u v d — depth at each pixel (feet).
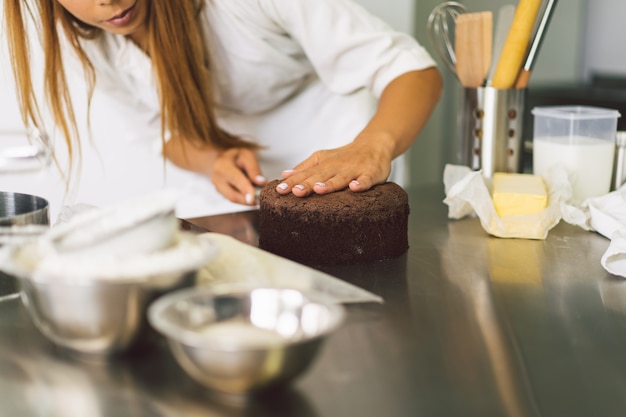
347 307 3.05
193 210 6.75
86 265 2.41
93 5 4.41
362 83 5.14
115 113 6.15
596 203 4.18
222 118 6.01
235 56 5.36
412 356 2.62
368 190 3.76
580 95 8.38
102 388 2.39
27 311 3.00
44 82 5.36
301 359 2.20
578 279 3.42
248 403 2.28
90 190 6.80
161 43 4.99
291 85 5.92
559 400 2.37
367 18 5.11
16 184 6.41
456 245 3.90
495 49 4.84
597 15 9.68
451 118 9.17
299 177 3.80
